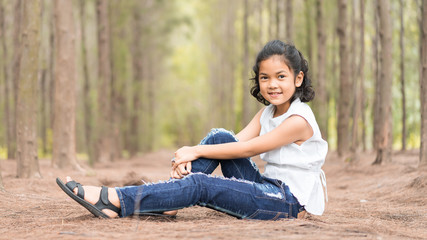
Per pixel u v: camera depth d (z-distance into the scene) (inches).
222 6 1090.1
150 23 877.8
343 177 303.3
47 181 233.1
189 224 103.7
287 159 111.9
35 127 243.6
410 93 599.8
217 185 106.1
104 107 533.0
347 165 349.1
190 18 999.0
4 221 118.6
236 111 1183.6
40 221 115.0
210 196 106.1
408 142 617.0
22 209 141.6
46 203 153.7
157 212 108.5
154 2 870.4
